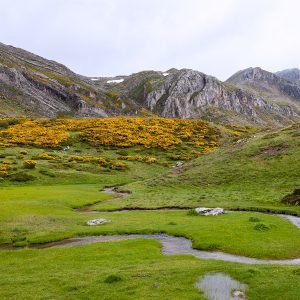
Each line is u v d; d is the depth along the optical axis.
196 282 19.94
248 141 94.69
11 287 20.89
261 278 19.97
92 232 38.00
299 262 25.25
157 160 127.31
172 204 57.25
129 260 26.50
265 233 33.12
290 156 75.06
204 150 139.62
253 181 68.38
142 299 17.86
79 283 20.75
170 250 30.19
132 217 47.00
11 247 34.59
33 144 134.75
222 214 45.69
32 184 91.56
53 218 46.00
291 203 50.47
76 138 145.75
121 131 153.62
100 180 100.56
